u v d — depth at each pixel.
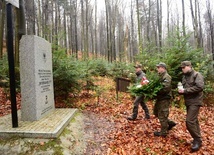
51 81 6.58
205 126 6.00
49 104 6.28
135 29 43.16
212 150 4.31
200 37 26.94
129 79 9.87
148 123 6.09
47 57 6.25
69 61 7.88
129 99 9.37
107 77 14.31
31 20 24.78
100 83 12.17
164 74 4.92
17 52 9.46
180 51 8.77
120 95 10.03
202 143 4.66
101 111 7.50
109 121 6.36
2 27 13.80
